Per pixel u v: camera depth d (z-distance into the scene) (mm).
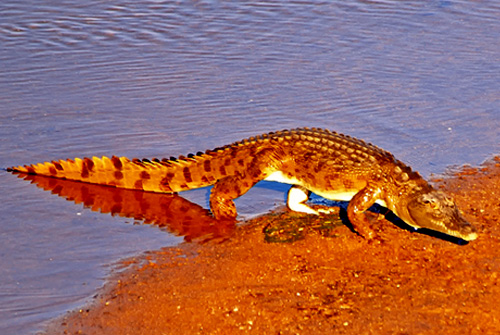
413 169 35344
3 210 31719
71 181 34719
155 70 47719
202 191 34594
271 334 23594
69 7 59219
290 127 39688
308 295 25781
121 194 33844
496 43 52781
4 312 24875
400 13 59281
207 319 24422
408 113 41656
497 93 44500
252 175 31562
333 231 30188
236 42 52969
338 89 45031
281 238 29719
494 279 26594
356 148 30656
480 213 31359
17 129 38938
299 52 51250
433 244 29172
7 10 57781
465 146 37844
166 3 60906
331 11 59781
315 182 30891
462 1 61969
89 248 29109
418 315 24453
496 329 23656
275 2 61781
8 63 47938
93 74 46719
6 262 27938
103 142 37844
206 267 27734
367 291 25969
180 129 39438
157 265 27891
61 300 25641
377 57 50312
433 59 49938
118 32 54250
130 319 24484
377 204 32750
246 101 43188
